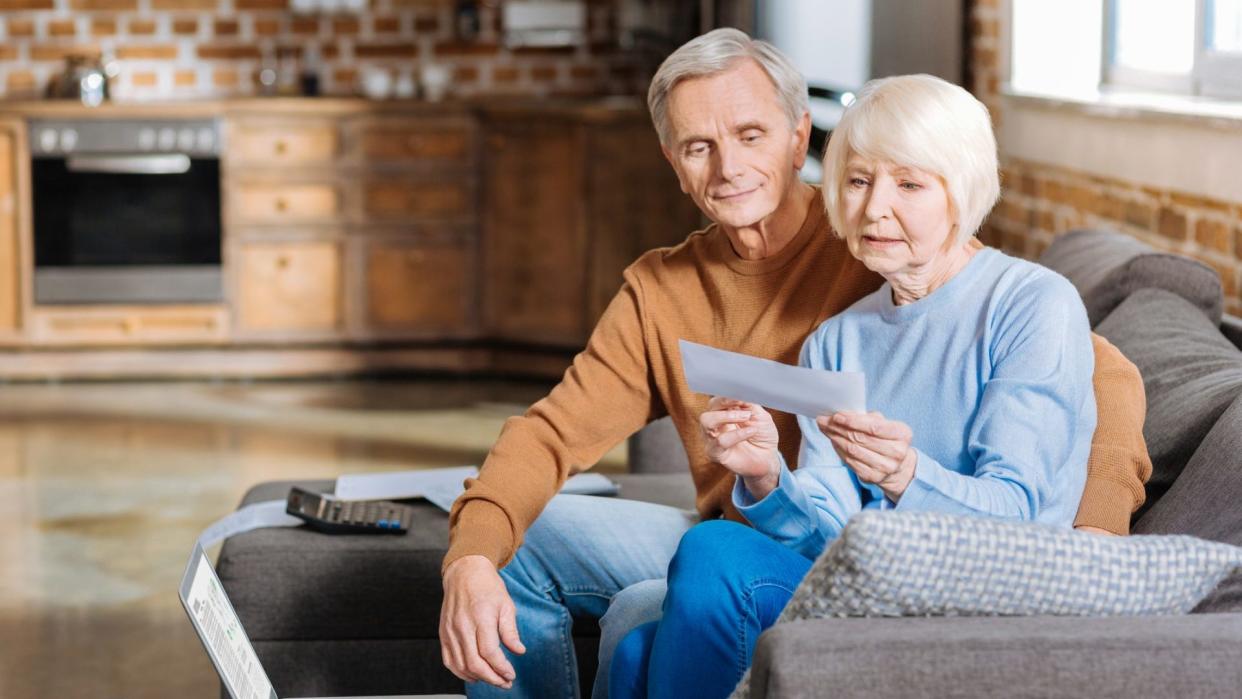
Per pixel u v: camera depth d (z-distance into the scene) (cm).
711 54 206
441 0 687
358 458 509
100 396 613
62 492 471
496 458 214
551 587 221
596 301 633
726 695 170
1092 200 381
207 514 446
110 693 318
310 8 671
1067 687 129
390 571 235
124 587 384
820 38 523
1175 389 206
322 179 639
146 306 638
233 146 634
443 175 644
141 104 623
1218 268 305
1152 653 130
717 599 170
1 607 370
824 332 197
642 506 233
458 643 186
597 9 689
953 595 137
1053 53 443
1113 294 247
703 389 176
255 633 235
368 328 650
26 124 621
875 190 179
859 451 165
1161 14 387
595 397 223
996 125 471
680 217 619
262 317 645
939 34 506
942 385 183
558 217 634
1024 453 172
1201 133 309
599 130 621
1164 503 185
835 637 131
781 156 209
